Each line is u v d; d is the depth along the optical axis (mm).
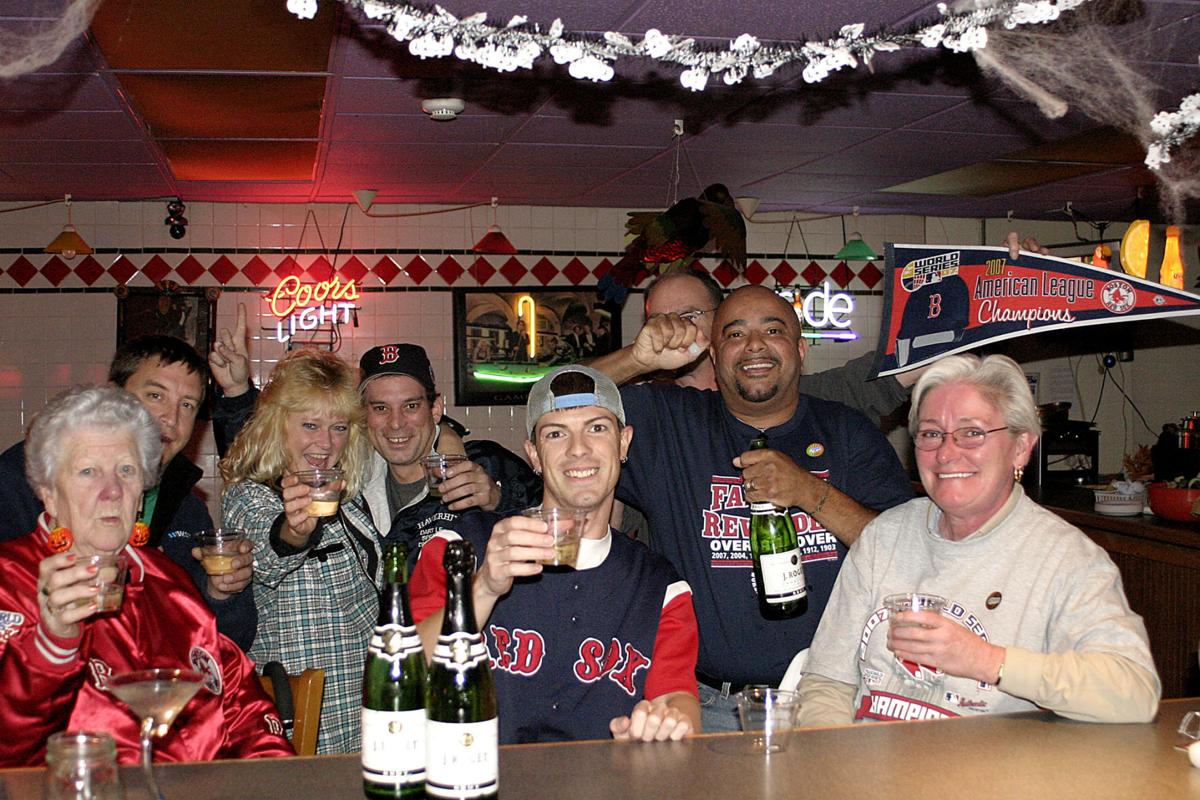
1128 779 1529
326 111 4770
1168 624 4375
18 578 1964
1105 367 8172
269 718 2156
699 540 2809
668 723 1738
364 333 7207
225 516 2904
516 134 5246
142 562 2170
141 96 4496
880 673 2203
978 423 2129
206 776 1542
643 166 6027
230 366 3537
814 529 2768
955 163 5992
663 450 2881
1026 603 2100
